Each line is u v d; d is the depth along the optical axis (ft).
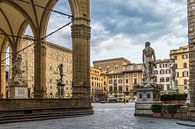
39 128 59.77
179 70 364.99
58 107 100.01
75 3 119.34
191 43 69.21
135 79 520.83
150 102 90.53
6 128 60.64
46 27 156.87
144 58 95.61
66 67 388.37
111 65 587.68
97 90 530.27
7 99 81.30
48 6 149.59
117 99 510.58
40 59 153.79
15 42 183.73
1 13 172.55
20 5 151.43
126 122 69.46
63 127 61.11
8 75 251.19
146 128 54.90
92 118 87.40
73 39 119.85
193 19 69.00
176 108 79.61
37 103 92.27
